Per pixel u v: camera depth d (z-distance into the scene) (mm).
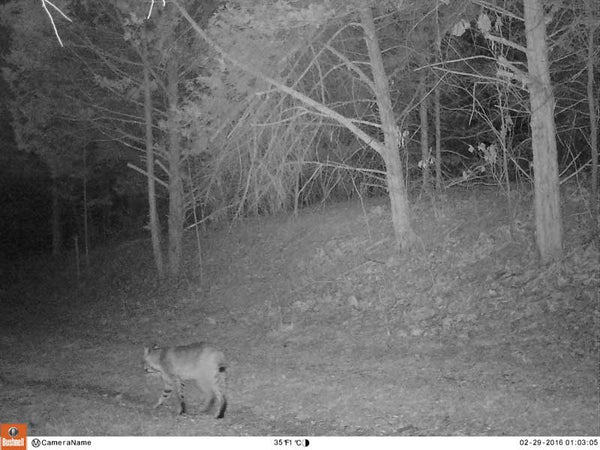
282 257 22812
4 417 10445
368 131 21750
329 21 17266
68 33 22500
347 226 22828
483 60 22891
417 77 21797
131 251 31516
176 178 24578
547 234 15141
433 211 21172
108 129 24391
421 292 16219
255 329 17188
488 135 25047
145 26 22031
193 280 23797
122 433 9508
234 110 17375
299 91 18844
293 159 18719
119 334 18781
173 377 10836
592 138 16500
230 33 17062
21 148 24766
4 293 31859
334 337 15211
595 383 10578
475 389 10836
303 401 11172
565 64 20141
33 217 46188
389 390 11234
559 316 13141
